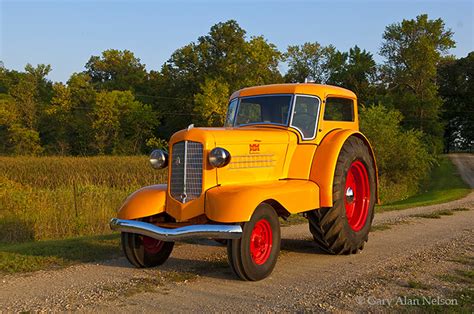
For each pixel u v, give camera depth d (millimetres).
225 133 6852
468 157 74625
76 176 26469
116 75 90562
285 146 7617
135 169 30641
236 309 5469
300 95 7918
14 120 57906
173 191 6793
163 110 69000
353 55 76938
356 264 7645
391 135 37531
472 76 84500
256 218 6500
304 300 5766
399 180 37875
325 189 7582
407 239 10000
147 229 6590
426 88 68938
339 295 5949
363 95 72062
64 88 62125
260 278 6633
